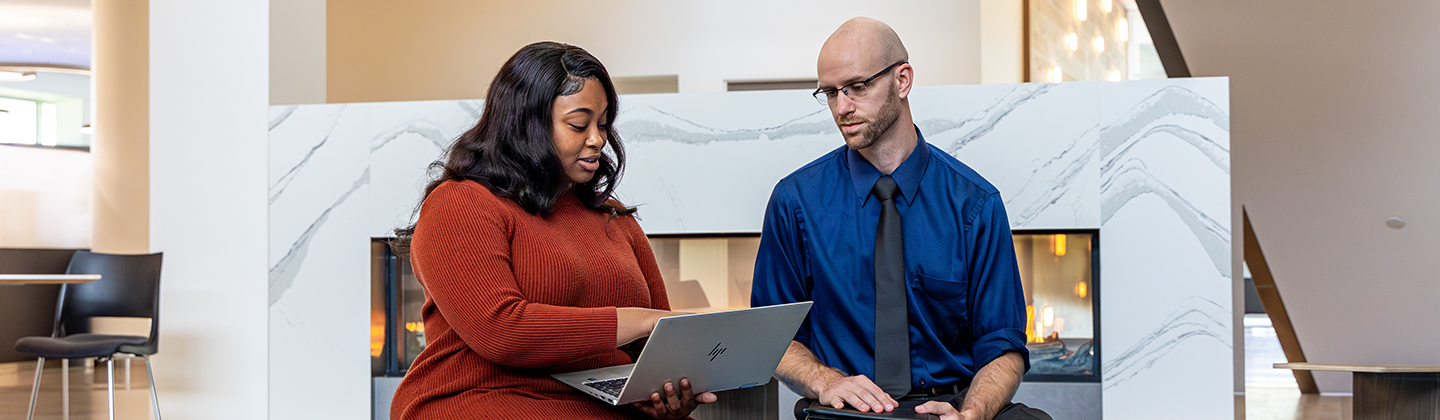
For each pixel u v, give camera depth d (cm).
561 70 144
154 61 334
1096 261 291
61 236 801
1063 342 294
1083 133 288
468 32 661
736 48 646
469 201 139
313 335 323
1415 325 391
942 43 625
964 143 291
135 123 622
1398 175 371
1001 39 564
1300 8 374
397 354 323
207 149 330
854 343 200
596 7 654
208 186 330
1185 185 283
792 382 192
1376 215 381
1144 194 285
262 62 327
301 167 323
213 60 330
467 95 659
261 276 325
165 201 332
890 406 169
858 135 195
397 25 664
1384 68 364
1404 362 401
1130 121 286
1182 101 284
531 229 143
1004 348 192
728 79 645
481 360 142
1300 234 401
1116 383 287
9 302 684
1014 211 290
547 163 143
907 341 195
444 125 314
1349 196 384
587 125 147
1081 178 288
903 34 629
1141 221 286
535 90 143
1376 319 399
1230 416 282
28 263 713
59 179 805
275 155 325
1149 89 285
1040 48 543
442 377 142
